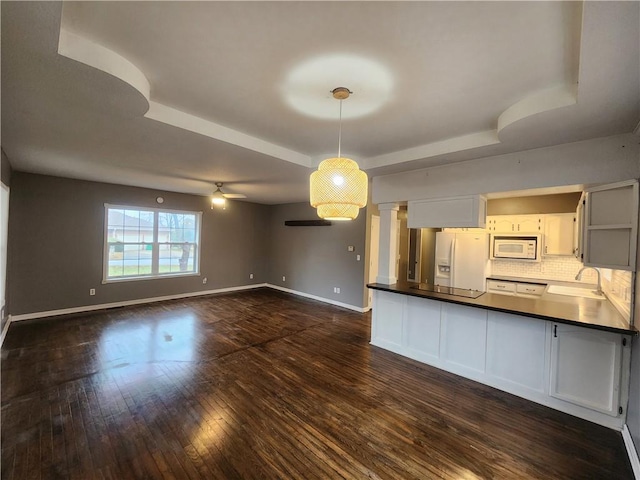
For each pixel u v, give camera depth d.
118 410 2.48
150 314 5.29
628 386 2.33
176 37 1.61
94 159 3.69
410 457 2.04
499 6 1.34
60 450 2.02
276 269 8.00
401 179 3.96
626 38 1.30
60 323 4.65
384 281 4.15
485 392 2.92
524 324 2.85
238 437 2.20
